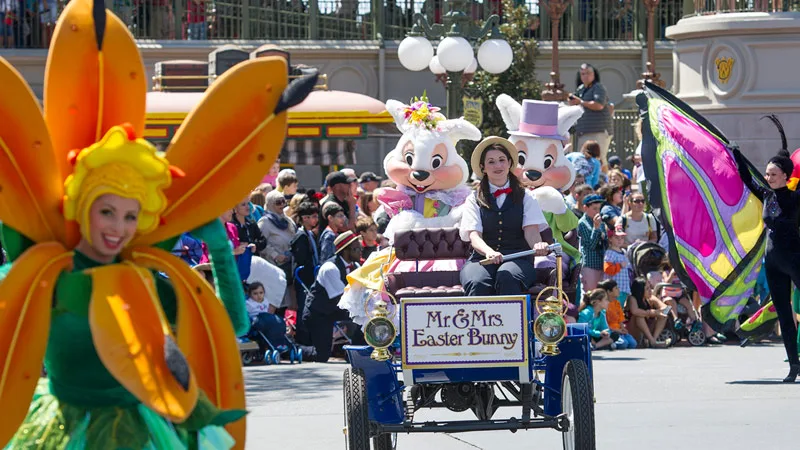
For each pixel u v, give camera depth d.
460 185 23.19
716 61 41.03
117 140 8.98
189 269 9.63
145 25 49.75
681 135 25.81
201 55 50.06
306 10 51.38
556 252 15.39
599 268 30.84
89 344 9.16
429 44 35.28
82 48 9.47
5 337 8.81
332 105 39.81
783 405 21.33
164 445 9.48
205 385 9.59
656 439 18.28
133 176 9.04
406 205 22.86
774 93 40.28
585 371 14.84
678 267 25.94
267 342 27.89
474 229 16.48
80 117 9.48
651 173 25.98
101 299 8.90
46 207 9.21
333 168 41.12
